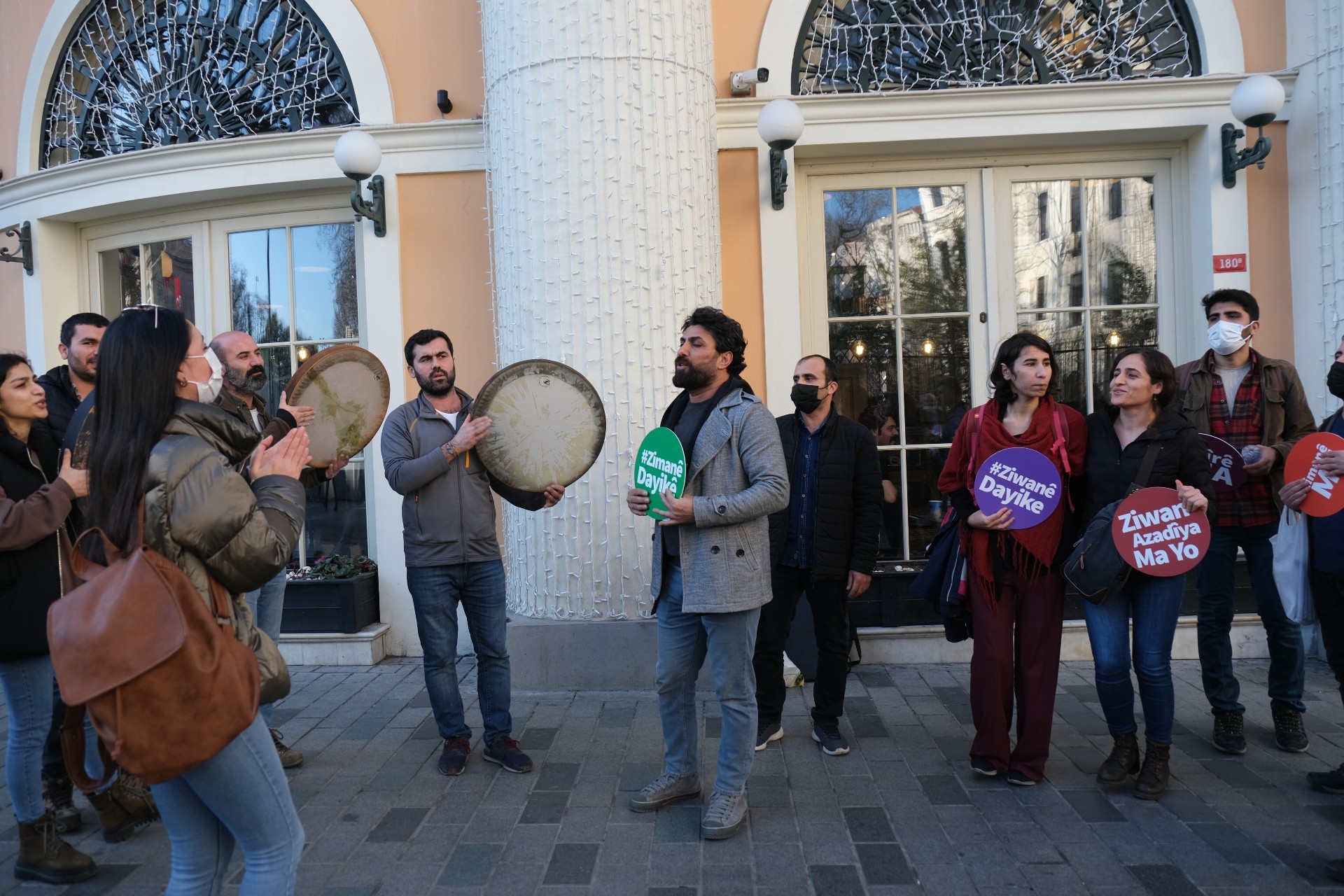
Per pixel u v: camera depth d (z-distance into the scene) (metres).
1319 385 4.94
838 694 3.77
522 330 4.59
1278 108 4.60
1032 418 3.42
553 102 4.46
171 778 1.78
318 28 5.49
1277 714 3.69
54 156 6.00
